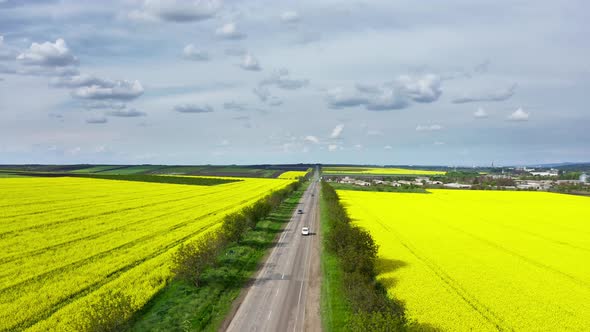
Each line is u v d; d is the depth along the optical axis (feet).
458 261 176.45
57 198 329.93
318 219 302.04
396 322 90.89
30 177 560.20
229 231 193.67
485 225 277.85
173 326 109.91
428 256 184.14
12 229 208.03
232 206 328.08
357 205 387.75
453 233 243.60
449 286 143.33
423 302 127.13
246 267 167.12
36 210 265.13
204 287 139.95
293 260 179.93
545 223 290.97
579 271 165.17
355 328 94.63
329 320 116.16
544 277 156.25
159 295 131.13
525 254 192.13
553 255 191.21
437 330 109.29
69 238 193.88
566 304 129.39
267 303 128.88
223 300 130.11
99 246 180.65
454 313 119.24
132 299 122.52
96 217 251.39
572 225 282.97
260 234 235.81
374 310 106.11
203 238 188.96
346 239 169.27
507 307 125.49
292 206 383.24
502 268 167.12
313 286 145.59
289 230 255.70
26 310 113.60
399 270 160.25
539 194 536.83
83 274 144.15
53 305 118.62
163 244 187.21
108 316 99.45
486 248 203.62
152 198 366.84
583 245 215.72
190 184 562.25
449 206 392.06
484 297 133.49
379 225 267.18
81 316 109.29
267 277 155.43
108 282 138.82
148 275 143.43
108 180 552.41
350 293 122.83
